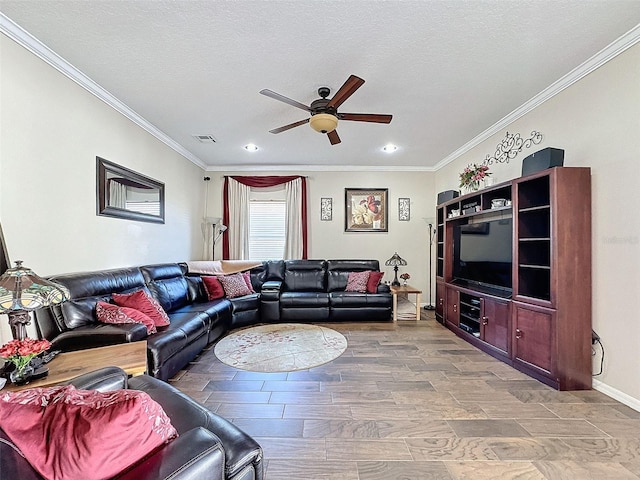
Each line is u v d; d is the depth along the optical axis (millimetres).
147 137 3896
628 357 2324
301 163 5781
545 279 3047
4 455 809
